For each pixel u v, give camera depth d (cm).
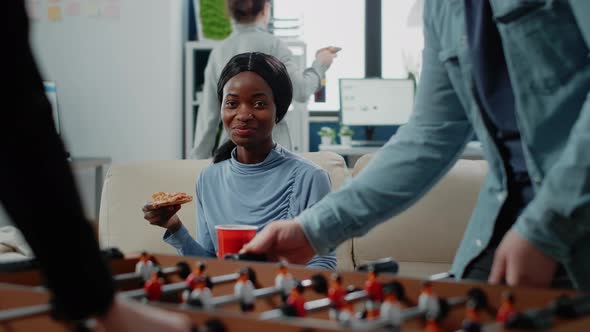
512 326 74
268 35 313
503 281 97
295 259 126
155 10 459
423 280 97
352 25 536
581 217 90
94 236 68
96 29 461
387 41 535
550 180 92
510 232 96
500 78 112
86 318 68
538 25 102
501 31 106
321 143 536
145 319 69
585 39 96
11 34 64
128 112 463
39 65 68
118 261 116
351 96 499
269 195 182
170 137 464
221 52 311
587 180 89
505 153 113
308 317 92
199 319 77
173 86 470
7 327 91
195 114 489
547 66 103
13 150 64
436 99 126
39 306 87
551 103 104
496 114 112
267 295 98
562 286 105
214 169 192
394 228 229
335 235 123
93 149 464
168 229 175
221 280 104
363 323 77
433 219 229
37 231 65
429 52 127
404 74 534
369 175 126
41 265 67
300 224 123
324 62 339
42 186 65
